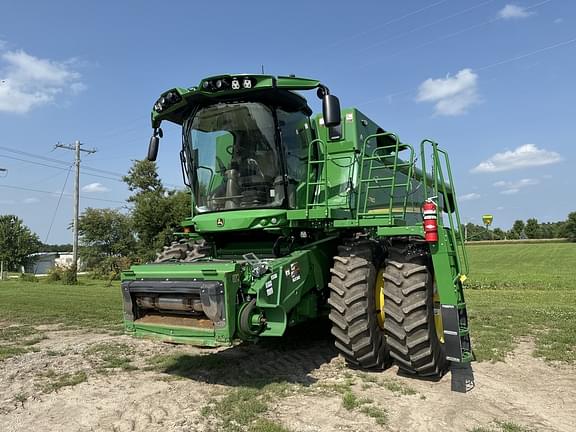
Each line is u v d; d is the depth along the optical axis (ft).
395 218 19.31
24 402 17.11
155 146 21.47
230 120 20.07
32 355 24.29
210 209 21.01
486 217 23.40
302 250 19.71
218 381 18.78
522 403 16.07
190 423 14.60
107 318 37.35
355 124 23.11
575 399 16.38
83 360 22.77
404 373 19.26
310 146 21.27
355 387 17.83
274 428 13.89
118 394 17.56
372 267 19.13
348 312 18.58
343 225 19.70
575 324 28.68
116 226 147.74
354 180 22.34
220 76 18.51
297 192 20.67
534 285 71.15
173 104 20.18
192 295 16.75
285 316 17.38
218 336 15.93
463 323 18.42
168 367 21.09
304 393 17.10
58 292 66.64
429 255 19.07
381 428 14.06
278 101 19.76
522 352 22.52
